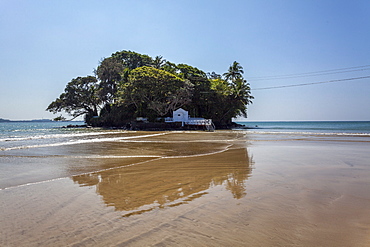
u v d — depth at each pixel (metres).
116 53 77.38
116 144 18.41
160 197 5.50
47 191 6.10
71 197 5.58
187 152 13.95
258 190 5.96
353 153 13.03
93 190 6.18
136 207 4.86
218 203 5.00
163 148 16.03
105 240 3.47
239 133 34.59
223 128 63.22
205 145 18.05
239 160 10.86
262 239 3.42
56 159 11.34
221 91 61.00
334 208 4.65
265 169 8.72
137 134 32.06
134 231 3.74
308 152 13.55
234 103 62.09
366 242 3.32
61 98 68.06
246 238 3.46
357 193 5.67
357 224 3.92
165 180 7.21
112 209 4.76
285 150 14.58
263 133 34.06
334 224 3.92
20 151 13.89
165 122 50.34
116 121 61.69
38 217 4.38
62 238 3.56
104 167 9.40
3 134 33.06
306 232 3.64
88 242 3.42
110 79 65.94
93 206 4.95
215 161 10.65
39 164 10.02
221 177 7.52
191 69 65.12
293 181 6.87
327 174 7.78
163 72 52.94
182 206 4.86
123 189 6.24
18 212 4.64
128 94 52.16
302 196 5.44
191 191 5.98
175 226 3.90
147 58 75.94
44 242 3.45
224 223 3.98
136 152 13.94
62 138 24.00
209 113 64.12
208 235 3.56
